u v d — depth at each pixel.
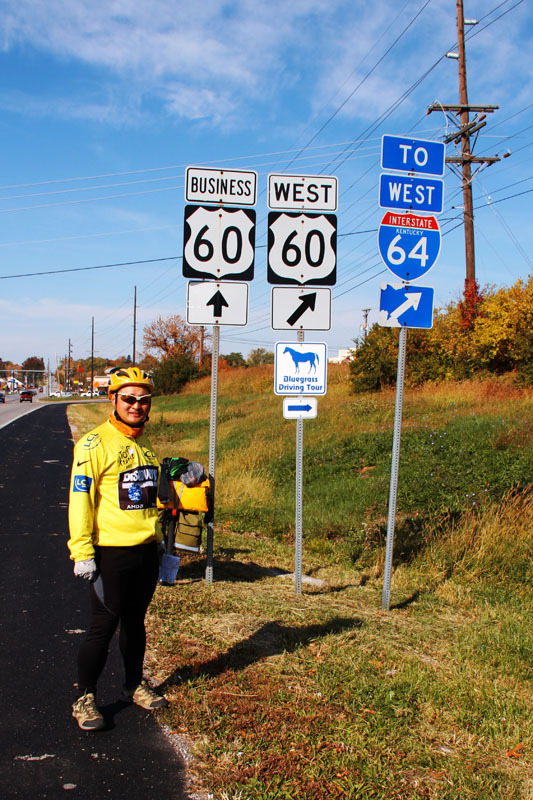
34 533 7.71
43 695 3.49
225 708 3.32
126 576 3.13
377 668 3.90
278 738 3.05
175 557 4.39
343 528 7.60
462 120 19.28
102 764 2.84
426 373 20.27
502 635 4.48
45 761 2.85
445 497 7.95
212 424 5.54
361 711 3.35
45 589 5.49
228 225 5.55
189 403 34.03
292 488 10.16
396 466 5.20
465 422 12.00
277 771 2.79
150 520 3.19
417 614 5.07
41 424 29.45
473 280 20.12
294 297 5.62
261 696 3.46
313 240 5.64
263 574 6.11
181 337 73.19
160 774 2.78
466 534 6.39
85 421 31.62
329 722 3.21
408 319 5.21
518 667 4.02
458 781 2.80
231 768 2.82
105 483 3.09
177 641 4.19
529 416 11.54
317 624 4.64
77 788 2.66
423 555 6.38
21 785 2.67
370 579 6.07
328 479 10.39
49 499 10.16
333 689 3.57
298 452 5.51
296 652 4.08
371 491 8.91
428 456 10.06
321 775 2.78
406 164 5.26
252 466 11.64
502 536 6.25
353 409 16.27
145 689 3.39
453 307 21.92
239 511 8.91
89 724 3.10
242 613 4.78
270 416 18.23
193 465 5.50
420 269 5.26
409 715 3.33
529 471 8.26
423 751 3.02
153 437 20.02
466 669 3.95
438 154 5.33
